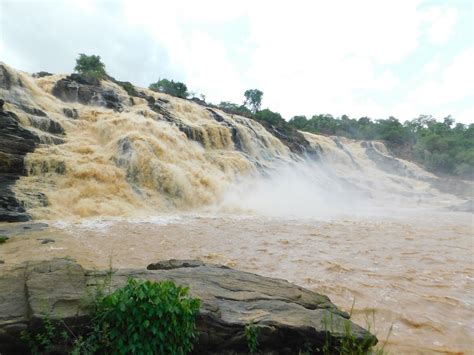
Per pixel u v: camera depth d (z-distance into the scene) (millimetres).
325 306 5238
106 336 3512
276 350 4227
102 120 22969
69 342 3615
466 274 8688
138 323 3527
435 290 7430
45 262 5035
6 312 3734
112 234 12039
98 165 18438
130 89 33156
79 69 42844
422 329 5598
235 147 32062
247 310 4586
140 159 19688
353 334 4352
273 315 4516
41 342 3537
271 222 16828
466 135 73562
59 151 18531
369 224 17609
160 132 23562
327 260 9680
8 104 19516
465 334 5449
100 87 29781
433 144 61594
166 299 3662
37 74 29891
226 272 5996
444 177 54875
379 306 6469
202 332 4016
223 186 23375
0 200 14047
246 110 79188
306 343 4281
